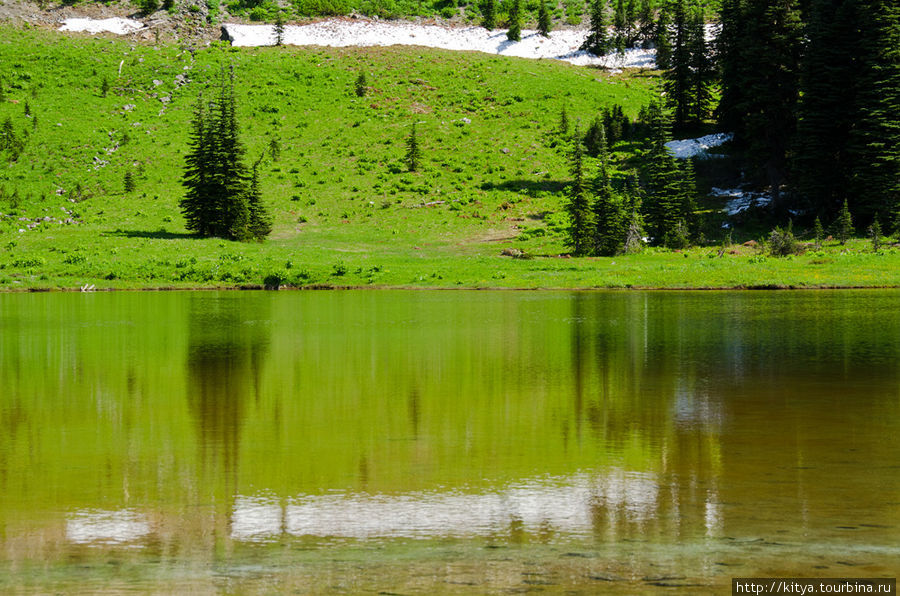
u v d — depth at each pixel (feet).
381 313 134.21
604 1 519.60
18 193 292.61
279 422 55.21
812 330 106.83
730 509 36.76
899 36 237.86
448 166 328.08
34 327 114.83
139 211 279.69
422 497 39.14
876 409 57.98
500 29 491.31
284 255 226.99
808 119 249.96
